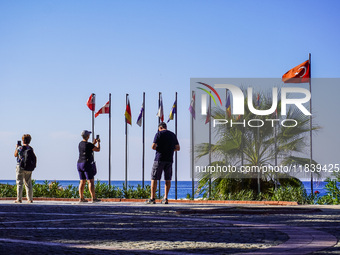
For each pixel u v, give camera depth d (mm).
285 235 7371
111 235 7309
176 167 24469
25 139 15453
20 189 15352
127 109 25281
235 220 9664
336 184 20031
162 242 6664
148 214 10898
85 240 6766
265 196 21812
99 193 21875
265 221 9508
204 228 8219
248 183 22891
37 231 7578
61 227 8195
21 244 5980
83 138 15375
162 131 14562
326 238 6977
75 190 22328
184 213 11078
